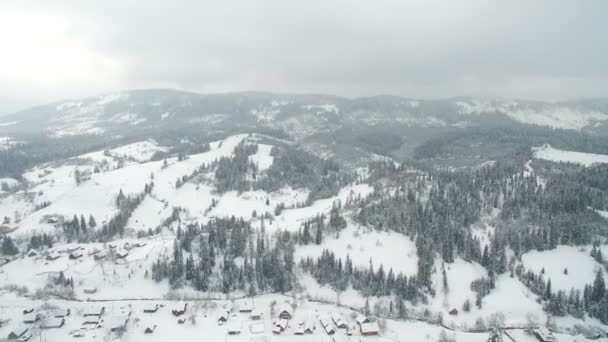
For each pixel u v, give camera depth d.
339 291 197.75
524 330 171.75
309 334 166.25
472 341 164.00
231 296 196.12
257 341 159.75
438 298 192.00
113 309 182.62
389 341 161.62
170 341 161.38
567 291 193.25
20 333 160.38
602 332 170.62
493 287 198.38
